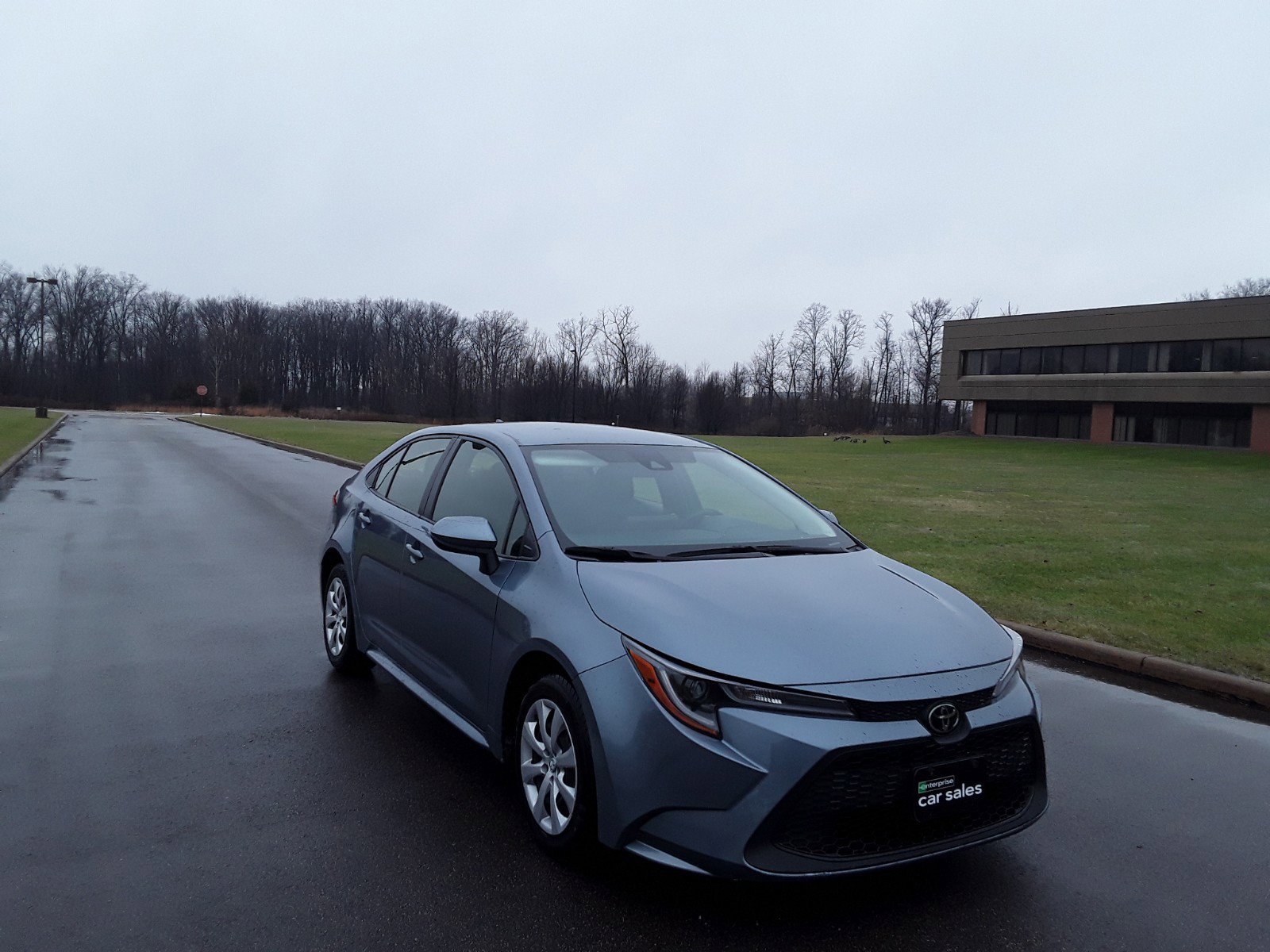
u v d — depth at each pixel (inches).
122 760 164.4
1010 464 1305.4
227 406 3880.4
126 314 4451.3
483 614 146.9
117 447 1141.7
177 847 132.5
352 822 141.9
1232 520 602.5
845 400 3818.9
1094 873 133.3
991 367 2204.7
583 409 4151.1
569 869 128.6
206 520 496.1
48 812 142.6
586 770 122.2
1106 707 216.2
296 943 109.1
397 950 108.0
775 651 114.1
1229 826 151.1
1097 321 1966.0
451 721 158.2
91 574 338.0
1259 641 264.7
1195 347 1819.6
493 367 4389.8
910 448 1827.0
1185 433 1846.7
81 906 116.2
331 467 878.4
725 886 125.3
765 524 166.4
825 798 108.0
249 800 149.0
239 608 287.6
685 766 109.8
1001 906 123.0
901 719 111.2
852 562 152.7
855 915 119.3
